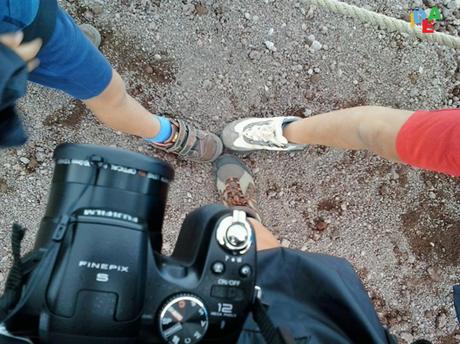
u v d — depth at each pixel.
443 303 2.23
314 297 1.20
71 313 0.82
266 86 2.08
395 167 2.17
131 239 0.86
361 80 2.15
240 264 0.92
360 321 1.12
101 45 1.93
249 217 1.75
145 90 1.98
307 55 2.10
